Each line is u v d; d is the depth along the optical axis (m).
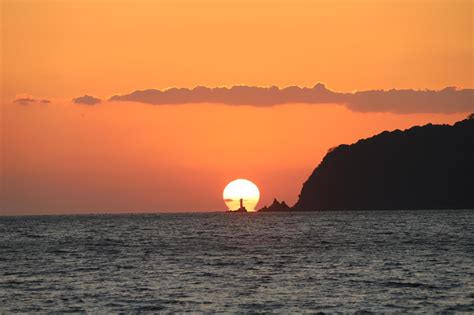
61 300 139.50
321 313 125.00
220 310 128.50
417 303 132.62
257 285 157.12
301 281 162.62
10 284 162.50
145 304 134.62
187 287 155.12
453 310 126.12
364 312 125.44
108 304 134.75
